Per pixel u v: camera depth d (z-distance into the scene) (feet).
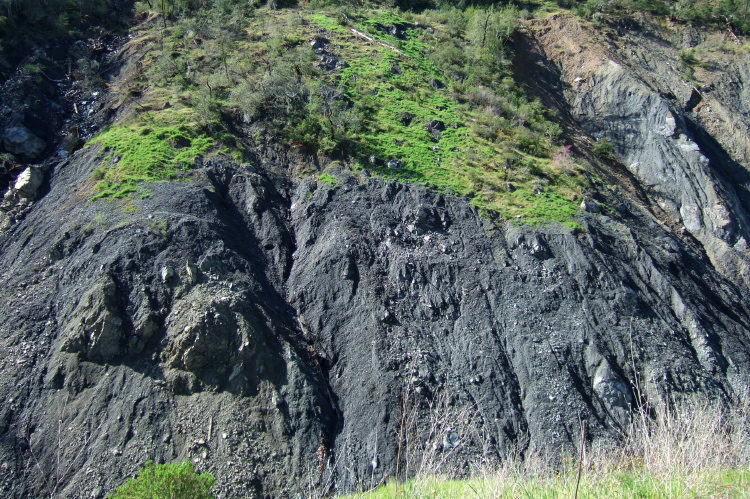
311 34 96.63
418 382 51.96
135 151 68.69
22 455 46.01
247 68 86.28
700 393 53.83
